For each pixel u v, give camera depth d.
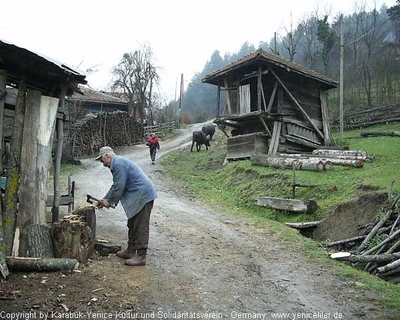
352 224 9.15
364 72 39.09
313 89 19.83
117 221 9.19
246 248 7.53
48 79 7.04
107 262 6.03
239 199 13.01
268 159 15.23
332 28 42.66
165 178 17.78
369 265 7.30
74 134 25.84
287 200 10.76
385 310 4.86
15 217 5.74
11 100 6.46
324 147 17.69
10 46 5.52
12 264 5.19
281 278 5.95
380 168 12.79
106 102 39.88
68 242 5.71
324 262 6.86
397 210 8.57
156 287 5.21
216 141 29.80
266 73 17.56
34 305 4.30
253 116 17.59
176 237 8.04
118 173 5.92
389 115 28.30
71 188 8.53
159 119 47.53
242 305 4.88
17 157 5.93
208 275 5.90
